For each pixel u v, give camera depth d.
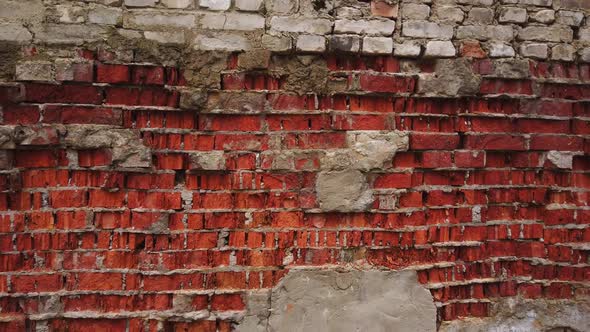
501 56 2.50
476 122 2.51
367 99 2.43
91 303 2.28
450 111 2.49
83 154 2.28
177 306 2.30
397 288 2.43
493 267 2.54
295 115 2.38
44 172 2.26
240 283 2.35
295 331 2.36
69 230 2.27
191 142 2.34
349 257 2.42
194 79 2.32
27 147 2.23
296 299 2.37
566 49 2.55
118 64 2.27
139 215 2.30
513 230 2.56
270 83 2.38
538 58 2.54
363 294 2.40
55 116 2.24
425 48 2.44
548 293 2.57
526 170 2.57
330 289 2.39
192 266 2.33
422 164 2.46
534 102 2.55
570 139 2.59
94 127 2.26
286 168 2.38
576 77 2.59
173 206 2.33
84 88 2.26
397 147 2.41
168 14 2.30
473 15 2.49
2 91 2.21
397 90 2.43
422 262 2.46
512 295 2.55
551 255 2.58
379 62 2.42
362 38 2.39
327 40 2.37
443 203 2.49
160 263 2.31
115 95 2.28
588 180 2.61
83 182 2.28
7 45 2.21
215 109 2.33
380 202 2.43
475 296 2.52
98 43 2.26
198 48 2.32
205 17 2.32
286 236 2.38
